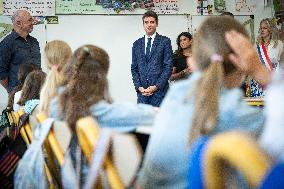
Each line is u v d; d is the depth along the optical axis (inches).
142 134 53.5
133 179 38.4
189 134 36.4
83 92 56.2
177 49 207.2
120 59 222.7
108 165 36.0
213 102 36.5
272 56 142.3
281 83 23.1
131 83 222.5
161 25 227.5
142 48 171.8
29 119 70.4
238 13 238.8
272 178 13.8
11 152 70.5
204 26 42.1
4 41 174.4
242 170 15.0
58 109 55.8
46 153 54.0
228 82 40.1
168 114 39.9
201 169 16.5
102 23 221.1
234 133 16.1
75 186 47.4
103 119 54.6
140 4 224.4
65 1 217.6
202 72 40.3
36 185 57.4
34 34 214.5
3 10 211.5
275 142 19.9
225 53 40.3
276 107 22.0
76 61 59.1
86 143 38.2
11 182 70.2
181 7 229.5
